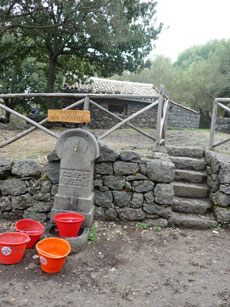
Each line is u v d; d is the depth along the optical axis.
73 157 3.50
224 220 3.75
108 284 2.47
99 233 3.51
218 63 23.25
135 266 2.81
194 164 4.73
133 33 8.89
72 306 2.15
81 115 3.77
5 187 3.71
